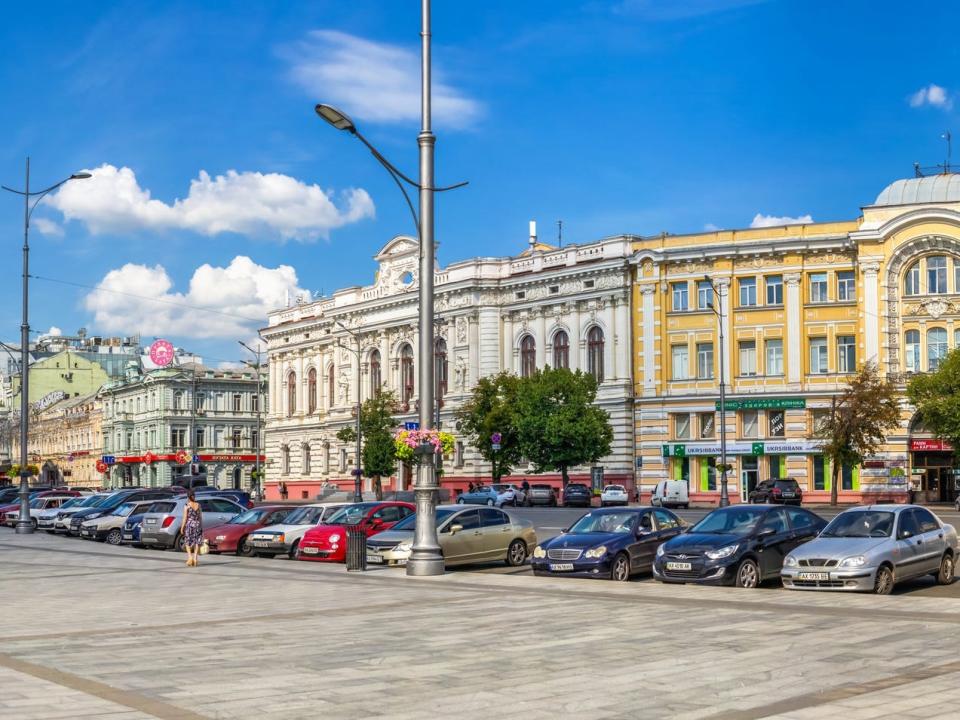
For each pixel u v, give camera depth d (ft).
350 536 99.50
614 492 242.37
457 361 296.92
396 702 40.27
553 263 280.72
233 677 45.52
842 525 81.20
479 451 276.82
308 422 361.30
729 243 248.93
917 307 232.12
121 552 136.36
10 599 80.43
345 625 61.67
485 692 41.81
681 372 255.91
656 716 37.52
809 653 49.11
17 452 565.53
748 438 246.68
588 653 50.29
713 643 52.42
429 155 97.04
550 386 252.83
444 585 84.43
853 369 238.89
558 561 89.97
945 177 252.62
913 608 64.90
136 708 39.34
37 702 40.42
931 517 83.30
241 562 115.14
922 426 233.35
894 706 38.01
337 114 89.61
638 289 261.44
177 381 420.77
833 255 241.14
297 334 369.50
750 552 81.76
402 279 321.32
